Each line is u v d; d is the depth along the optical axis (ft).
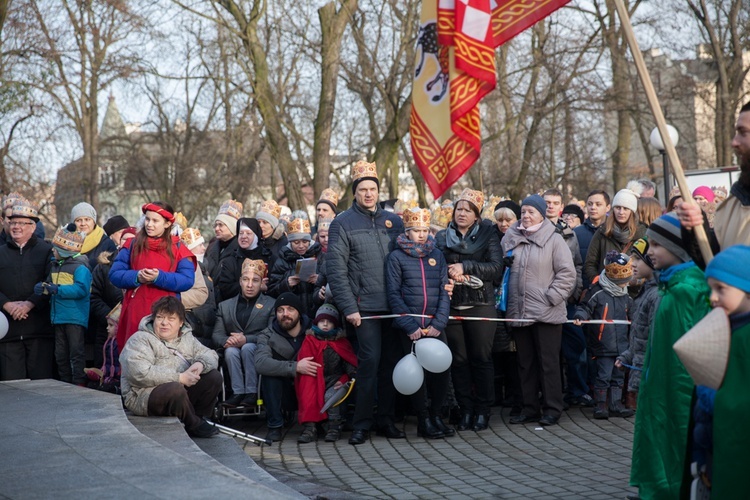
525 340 28.02
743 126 14.10
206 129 106.42
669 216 16.47
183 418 23.03
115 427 20.29
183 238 31.09
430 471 22.06
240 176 108.06
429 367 25.31
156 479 15.38
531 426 27.66
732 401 12.39
